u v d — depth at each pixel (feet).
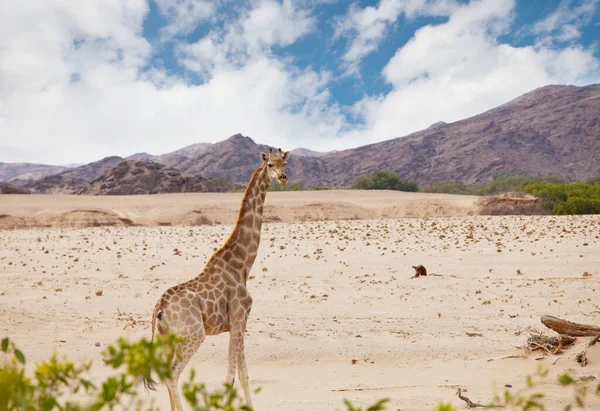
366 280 58.65
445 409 6.63
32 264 69.92
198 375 29.71
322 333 37.93
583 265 60.70
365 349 33.86
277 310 46.16
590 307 44.60
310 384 27.91
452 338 36.32
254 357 32.83
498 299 48.65
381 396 25.45
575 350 30.40
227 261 24.41
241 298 24.16
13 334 35.63
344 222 134.10
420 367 30.63
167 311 22.04
